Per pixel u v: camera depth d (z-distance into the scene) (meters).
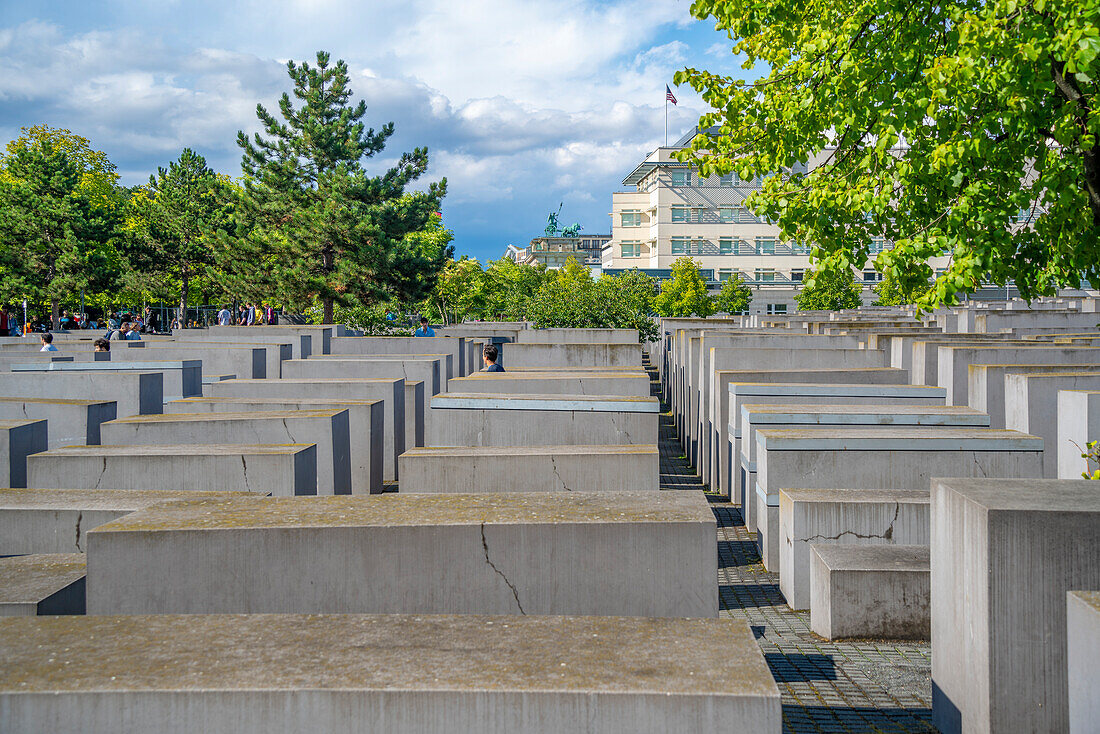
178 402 11.72
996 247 8.02
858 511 7.53
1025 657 4.04
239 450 8.48
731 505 12.20
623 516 4.90
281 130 45.03
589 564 4.79
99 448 8.73
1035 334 19.48
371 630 3.48
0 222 54.50
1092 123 7.13
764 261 102.00
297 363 15.90
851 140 9.15
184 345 21.88
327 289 43.81
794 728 4.84
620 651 3.28
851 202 8.74
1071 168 7.81
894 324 26.80
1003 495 4.30
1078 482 4.61
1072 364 12.02
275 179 45.03
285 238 43.75
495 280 84.00
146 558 4.73
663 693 2.92
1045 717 4.03
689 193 102.12
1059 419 8.92
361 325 36.84
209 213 65.12
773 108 9.54
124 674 3.06
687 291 74.19
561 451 8.30
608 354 20.48
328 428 10.27
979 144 7.65
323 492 10.30
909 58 8.45
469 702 2.94
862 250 9.45
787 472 8.78
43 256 56.81
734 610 7.71
